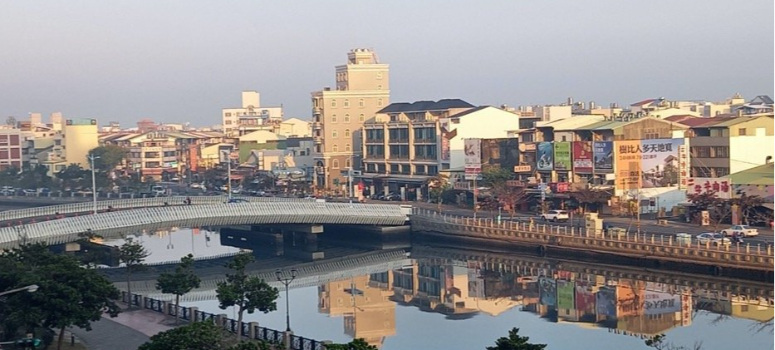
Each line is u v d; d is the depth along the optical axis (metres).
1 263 87.69
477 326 112.00
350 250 185.00
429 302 128.75
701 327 105.88
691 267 132.62
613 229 151.00
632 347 98.25
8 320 81.62
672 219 168.62
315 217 179.25
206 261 171.62
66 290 83.00
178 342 65.12
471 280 143.88
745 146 172.75
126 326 102.94
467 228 174.75
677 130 188.62
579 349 98.06
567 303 122.75
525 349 60.88
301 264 168.00
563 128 197.25
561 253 153.75
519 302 125.31
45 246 113.25
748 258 124.94
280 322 118.12
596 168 183.12
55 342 92.69
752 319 108.81
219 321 100.38
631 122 187.88
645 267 139.12
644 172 177.75
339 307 127.50
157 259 177.25
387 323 115.75
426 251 178.75
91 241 156.25
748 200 153.38
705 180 165.62
